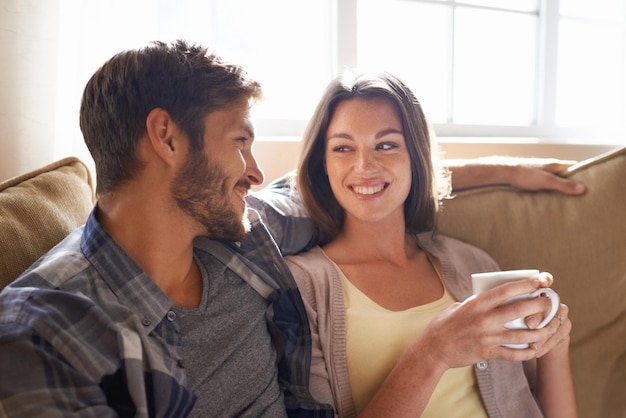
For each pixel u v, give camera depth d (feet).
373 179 4.18
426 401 3.60
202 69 3.11
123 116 3.03
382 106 4.28
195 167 3.09
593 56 8.21
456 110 7.46
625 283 4.67
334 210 4.50
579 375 4.60
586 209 4.75
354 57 6.47
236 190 3.29
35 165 4.75
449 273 4.39
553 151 7.01
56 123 4.78
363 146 4.19
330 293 4.06
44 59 4.72
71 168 4.01
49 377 2.52
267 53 6.52
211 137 3.12
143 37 5.08
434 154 4.60
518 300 3.48
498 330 3.44
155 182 3.08
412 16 7.04
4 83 4.65
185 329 3.18
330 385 3.90
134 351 2.75
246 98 3.24
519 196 4.90
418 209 4.57
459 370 4.07
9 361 2.48
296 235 4.35
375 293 4.17
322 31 6.61
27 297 2.68
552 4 7.53
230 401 3.25
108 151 3.09
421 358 3.58
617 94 8.36
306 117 6.50
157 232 3.12
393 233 4.40
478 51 7.47
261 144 5.65
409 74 7.11
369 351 3.99
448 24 7.17
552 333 3.53
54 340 2.61
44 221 3.44
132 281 3.01
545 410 4.25
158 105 3.03
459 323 3.51
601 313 4.67
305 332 3.70
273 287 3.57
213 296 3.37
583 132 7.89
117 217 3.11
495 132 7.34
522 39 7.65
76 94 4.87
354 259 4.35
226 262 3.51
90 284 2.95
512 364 4.16
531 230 4.74
